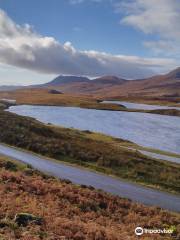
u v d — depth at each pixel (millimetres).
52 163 58844
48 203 29438
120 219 30953
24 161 57000
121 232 25938
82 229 22875
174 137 110938
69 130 101500
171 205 42438
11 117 99750
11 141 72625
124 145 85375
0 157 56219
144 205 38250
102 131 116250
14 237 18344
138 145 89000
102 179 51750
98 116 171500
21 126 87688
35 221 21688
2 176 35219
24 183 34375
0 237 17906
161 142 99438
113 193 44375
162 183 52781
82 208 31469
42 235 19797
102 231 23281
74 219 26234
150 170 58750
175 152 84500
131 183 51719
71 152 66500
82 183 47438
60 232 21156
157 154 78438
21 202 26703
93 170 57500
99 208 32656
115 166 60344
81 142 79250
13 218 21906
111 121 151000
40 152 66375
